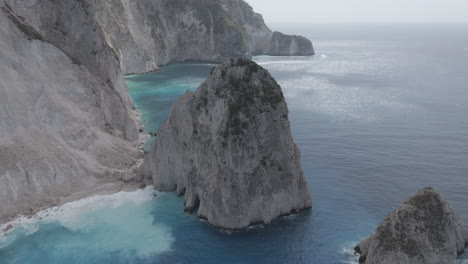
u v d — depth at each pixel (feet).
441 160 228.84
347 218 163.53
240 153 154.20
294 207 167.43
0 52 187.01
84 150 201.16
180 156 184.55
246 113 157.58
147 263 134.82
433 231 124.36
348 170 213.46
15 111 181.37
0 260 135.85
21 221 158.30
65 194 177.78
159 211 169.78
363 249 137.90
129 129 246.88
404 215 125.18
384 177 204.95
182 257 138.31
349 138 268.21
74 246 143.74
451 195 186.60
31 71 194.18
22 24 205.77
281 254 140.36
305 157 232.73
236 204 155.12
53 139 189.67
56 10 231.50
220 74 167.63
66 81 211.20
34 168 174.40
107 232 152.76
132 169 205.05
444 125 298.35
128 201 176.96
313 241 147.84
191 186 172.45
